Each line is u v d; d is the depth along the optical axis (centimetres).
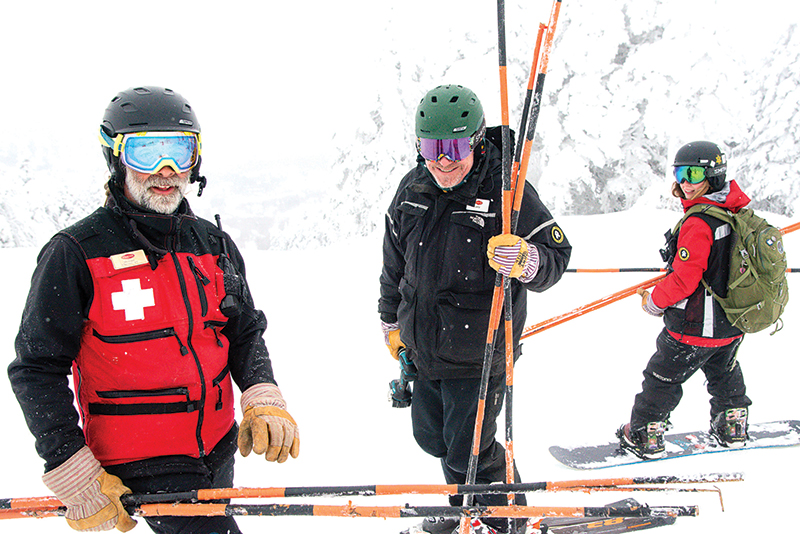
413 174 257
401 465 342
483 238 234
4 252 1116
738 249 311
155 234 180
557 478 328
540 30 193
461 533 231
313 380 493
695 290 321
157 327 174
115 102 174
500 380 249
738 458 340
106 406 174
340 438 381
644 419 340
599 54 1623
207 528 179
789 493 300
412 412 275
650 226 1145
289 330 648
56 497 163
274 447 175
